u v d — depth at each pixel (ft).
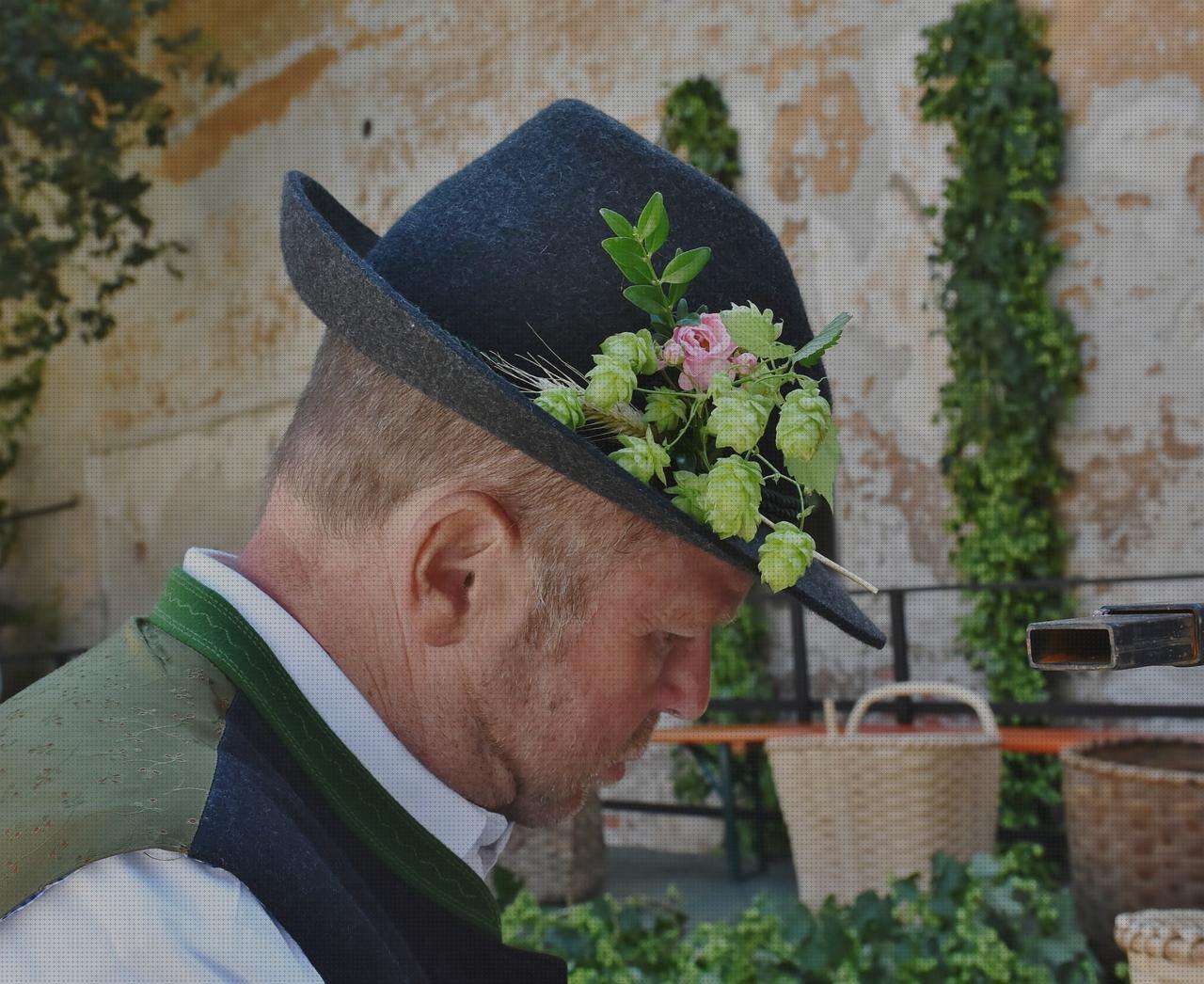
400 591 2.39
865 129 17.38
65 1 23.30
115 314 26.73
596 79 19.76
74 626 27.43
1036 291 15.94
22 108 22.17
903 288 17.07
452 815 2.48
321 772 2.30
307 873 2.08
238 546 24.43
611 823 18.44
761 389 2.47
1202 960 5.31
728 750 15.10
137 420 26.40
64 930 1.92
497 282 2.60
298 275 2.55
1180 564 15.16
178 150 25.58
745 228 2.77
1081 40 15.83
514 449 2.34
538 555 2.38
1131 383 15.51
